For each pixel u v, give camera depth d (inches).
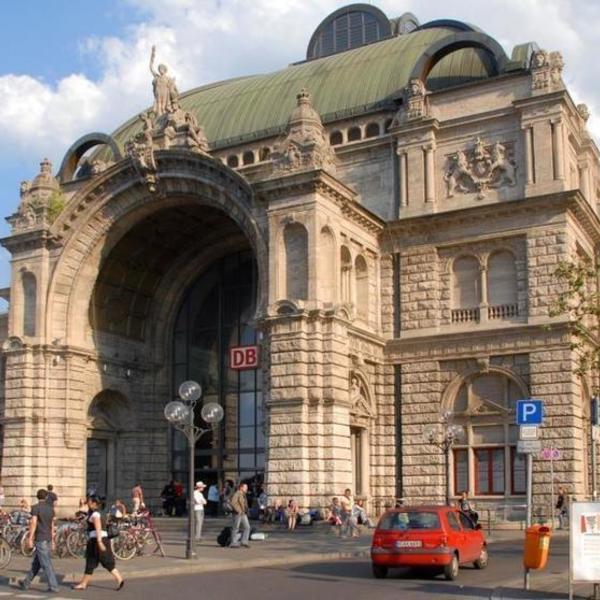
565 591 814.5
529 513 942.4
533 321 1732.3
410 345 1851.6
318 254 1672.0
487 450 1770.4
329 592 828.6
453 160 1883.6
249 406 2140.7
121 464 2180.1
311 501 1593.3
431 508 978.1
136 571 1001.5
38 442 1951.3
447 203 1872.5
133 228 2087.8
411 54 2153.1
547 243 1744.6
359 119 2036.2
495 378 1779.0
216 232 2208.4
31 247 2046.0
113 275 2161.7
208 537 1547.7
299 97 1779.0
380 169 1959.9
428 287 1856.5
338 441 1617.9
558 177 1750.7
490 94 1877.5
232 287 2244.1
